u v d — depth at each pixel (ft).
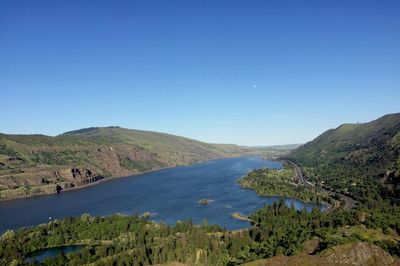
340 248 652.89
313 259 618.03
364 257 631.15
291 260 619.67
